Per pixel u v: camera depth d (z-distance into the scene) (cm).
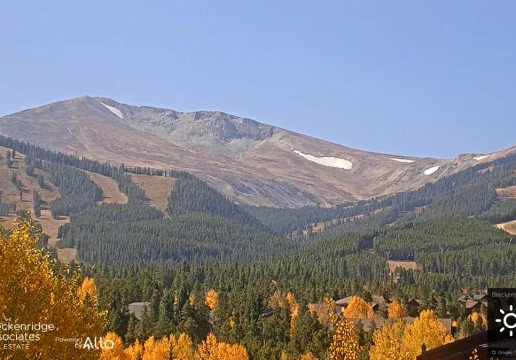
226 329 14525
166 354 11994
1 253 3553
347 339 7931
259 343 13050
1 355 3466
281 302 17838
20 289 3600
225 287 19388
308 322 13162
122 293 16400
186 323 15025
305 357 11525
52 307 3694
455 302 18375
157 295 16338
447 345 4500
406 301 18750
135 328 14250
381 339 9944
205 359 12662
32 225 3906
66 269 4188
